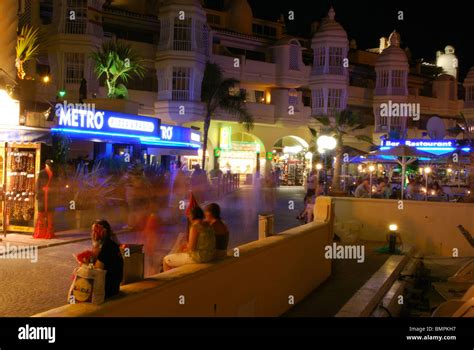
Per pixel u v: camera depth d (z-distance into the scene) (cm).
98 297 421
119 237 1367
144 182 1499
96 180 1548
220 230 720
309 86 4784
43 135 1351
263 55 4797
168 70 3738
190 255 614
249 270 693
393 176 3747
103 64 2738
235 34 4566
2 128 1337
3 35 1631
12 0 1652
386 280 1069
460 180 3189
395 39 5406
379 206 1588
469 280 1191
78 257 508
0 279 898
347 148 3222
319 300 927
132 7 4441
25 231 1362
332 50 4706
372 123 5359
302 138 4822
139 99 3750
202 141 4188
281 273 824
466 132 3294
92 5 3372
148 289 466
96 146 2259
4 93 1360
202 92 3888
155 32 4062
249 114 4028
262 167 4619
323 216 1119
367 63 5906
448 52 6538
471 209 1494
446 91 5803
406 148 1919
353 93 5134
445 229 1522
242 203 2591
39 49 3291
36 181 1324
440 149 2483
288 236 859
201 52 3816
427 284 1263
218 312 600
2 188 1337
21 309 730
